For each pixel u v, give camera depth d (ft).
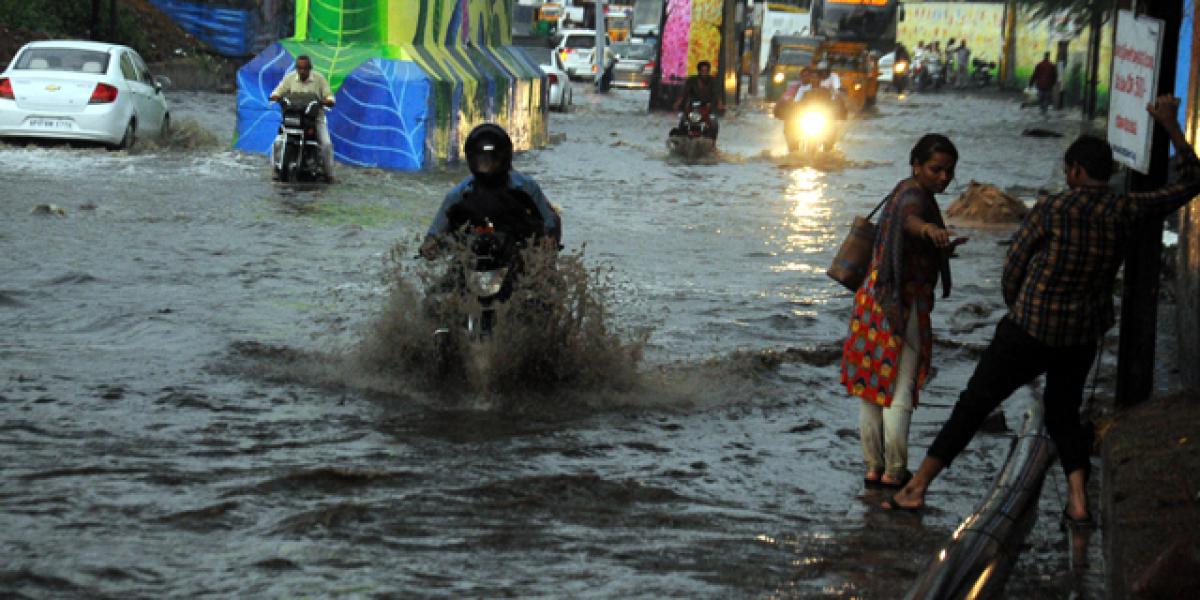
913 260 46.29
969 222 129.29
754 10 499.92
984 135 265.75
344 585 35.78
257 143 165.07
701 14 306.14
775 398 59.93
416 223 112.68
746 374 63.72
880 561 39.55
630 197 141.59
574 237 109.50
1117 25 50.65
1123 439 48.08
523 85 194.80
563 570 37.70
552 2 551.18
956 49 522.47
